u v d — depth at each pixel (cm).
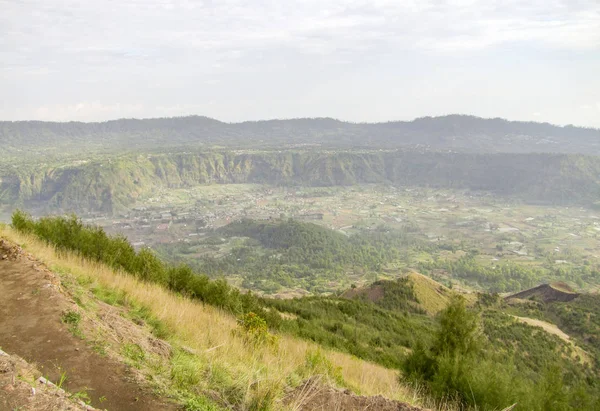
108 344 579
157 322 857
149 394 470
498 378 1033
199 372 587
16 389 373
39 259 1014
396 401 628
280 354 955
